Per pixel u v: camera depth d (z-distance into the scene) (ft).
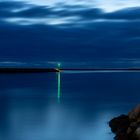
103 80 435.53
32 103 158.71
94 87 276.00
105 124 100.27
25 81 418.51
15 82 386.11
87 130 91.61
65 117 115.24
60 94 208.64
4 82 386.32
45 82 383.86
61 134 87.71
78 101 167.53
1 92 224.94
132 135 67.97
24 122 106.22
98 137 81.87
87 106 146.00
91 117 114.93
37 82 386.11
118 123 78.28
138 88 258.98
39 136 85.92
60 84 328.29
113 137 77.97
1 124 102.73
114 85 304.91
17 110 134.10
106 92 221.87
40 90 242.37
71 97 189.16
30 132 90.53
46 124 102.17
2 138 84.17
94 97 189.16
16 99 177.78
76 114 122.42
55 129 94.27
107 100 171.73
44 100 172.65
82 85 306.55
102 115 119.24
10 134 88.69
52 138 83.41
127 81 399.24
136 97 186.70
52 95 201.67
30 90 243.19
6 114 123.03
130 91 229.66
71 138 83.05
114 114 121.49
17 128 96.53
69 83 351.05
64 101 167.22
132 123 71.36
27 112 128.16
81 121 106.93
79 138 82.69
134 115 76.02
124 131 73.26
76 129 93.71
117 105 149.38
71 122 105.19
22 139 82.58
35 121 107.96
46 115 119.96
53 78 536.42
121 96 193.26
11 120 110.01
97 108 139.03
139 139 63.98
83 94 208.23
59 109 136.67
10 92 224.53
